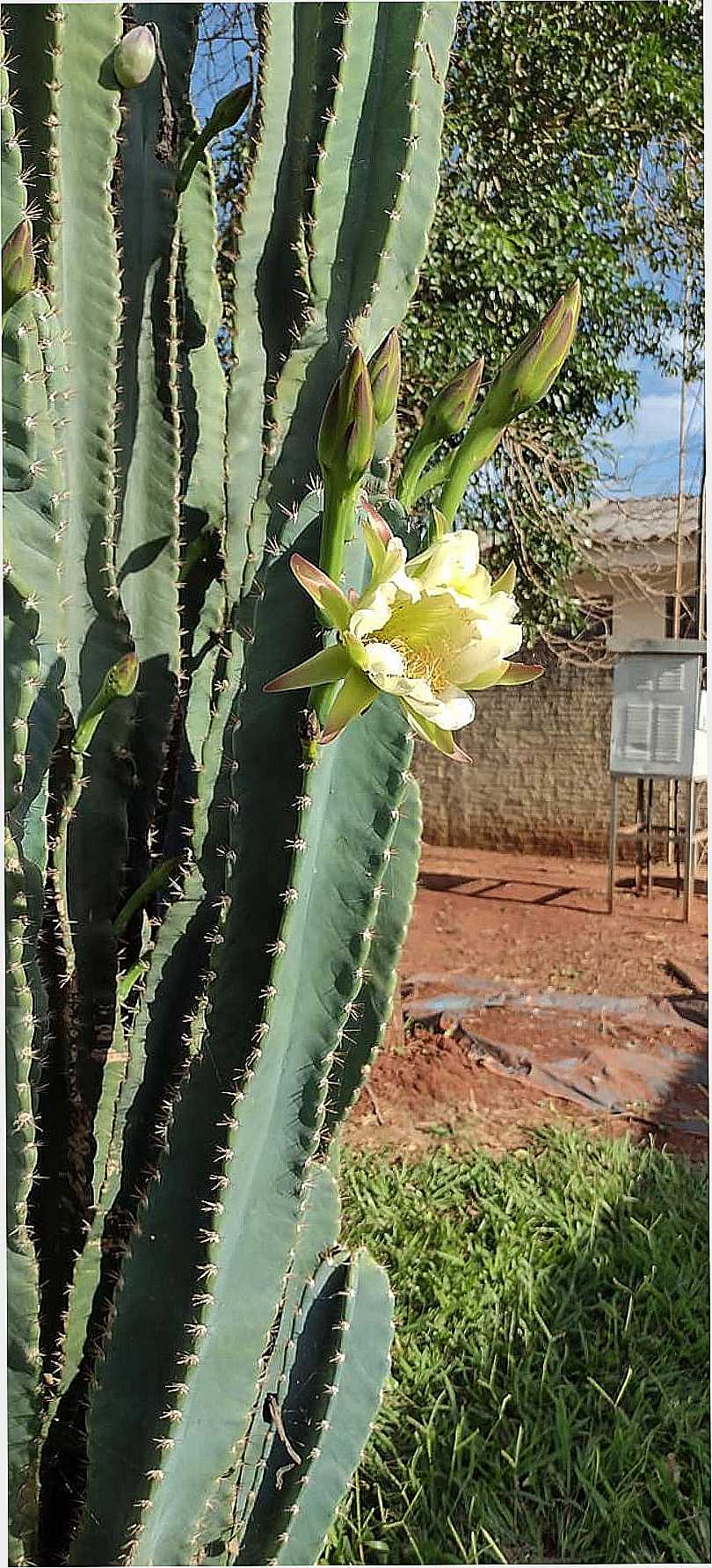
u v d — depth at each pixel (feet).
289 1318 2.88
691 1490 5.22
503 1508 4.90
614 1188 7.14
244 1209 2.41
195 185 3.46
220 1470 2.53
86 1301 2.72
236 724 2.30
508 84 8.96
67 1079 2.78
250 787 2.28
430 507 2.34
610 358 9.78
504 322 9.20
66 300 2.78
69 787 2.77
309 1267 2.91
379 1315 3.19
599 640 12.39
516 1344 5.88
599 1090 8.56
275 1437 3.01
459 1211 7.05
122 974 3.07
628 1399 5.56
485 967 10.27
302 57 2.81
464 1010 9.62
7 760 2.36
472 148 9.05
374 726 2.29
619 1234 6.63
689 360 9.93
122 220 3.14
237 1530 2.89
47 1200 2.81
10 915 2.34
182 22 3.28
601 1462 5.16
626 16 8.91
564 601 10.91
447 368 9.07
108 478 2.83
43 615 2.56
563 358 2.22
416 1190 7.25
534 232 9.24
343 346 2.55
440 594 1.95
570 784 12.70
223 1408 2.48
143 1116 2.74
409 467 2.33
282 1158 2.42
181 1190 2.41
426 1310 6.10
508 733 12.91
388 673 1.87
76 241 2.77
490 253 8.87
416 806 2.71
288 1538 2.99
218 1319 2.43
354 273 2.59
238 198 2.94
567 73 9.00
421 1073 8.83
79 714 2.85
